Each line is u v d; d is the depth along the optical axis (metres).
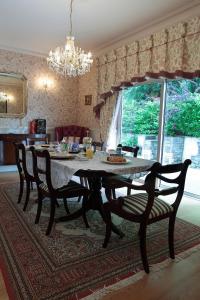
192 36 3.01
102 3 2.93
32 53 4.99
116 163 2.12
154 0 2.83
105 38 4.13
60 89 5.47
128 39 4.06
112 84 4.40
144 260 1.67
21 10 3.14
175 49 3.21
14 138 4.69
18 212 2.66
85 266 1.72
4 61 4.75
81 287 1.51
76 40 4.24
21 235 2.15
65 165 2.00
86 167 1.94
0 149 4.68
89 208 2.49
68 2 2.92
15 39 4.30
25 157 2.63
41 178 2.39
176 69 3.20
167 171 1.69
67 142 2.79
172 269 1.73
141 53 3.76
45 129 5.18
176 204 1.84
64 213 2.69
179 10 3.04
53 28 3.75
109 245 2.03
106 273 1.65
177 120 3.82
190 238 2.20
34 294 1.44
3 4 2.98
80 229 2.30
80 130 5.33
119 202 1.79
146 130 4.29
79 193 2.27
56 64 3.06
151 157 4.21
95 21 3.45
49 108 5.38
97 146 3.31
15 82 4.93
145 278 1.62
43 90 5.26
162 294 1.48
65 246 1.99
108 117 4.63
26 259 1.79
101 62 4.69
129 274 1.65
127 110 4.66
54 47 4.71
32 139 3.78
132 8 3.04
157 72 3.50
